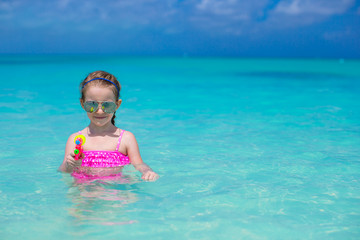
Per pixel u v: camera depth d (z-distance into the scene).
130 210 2.53
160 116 6.84
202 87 13.09
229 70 25.09
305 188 3.05
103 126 3.60
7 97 9.23
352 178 3.33
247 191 2.96
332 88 12.97
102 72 3.66
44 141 4.70
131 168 3.48
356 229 2.29
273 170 3.57
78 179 3.19
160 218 2.41
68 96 9.66
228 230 2.25
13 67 24.95
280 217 2.46
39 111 7.16
